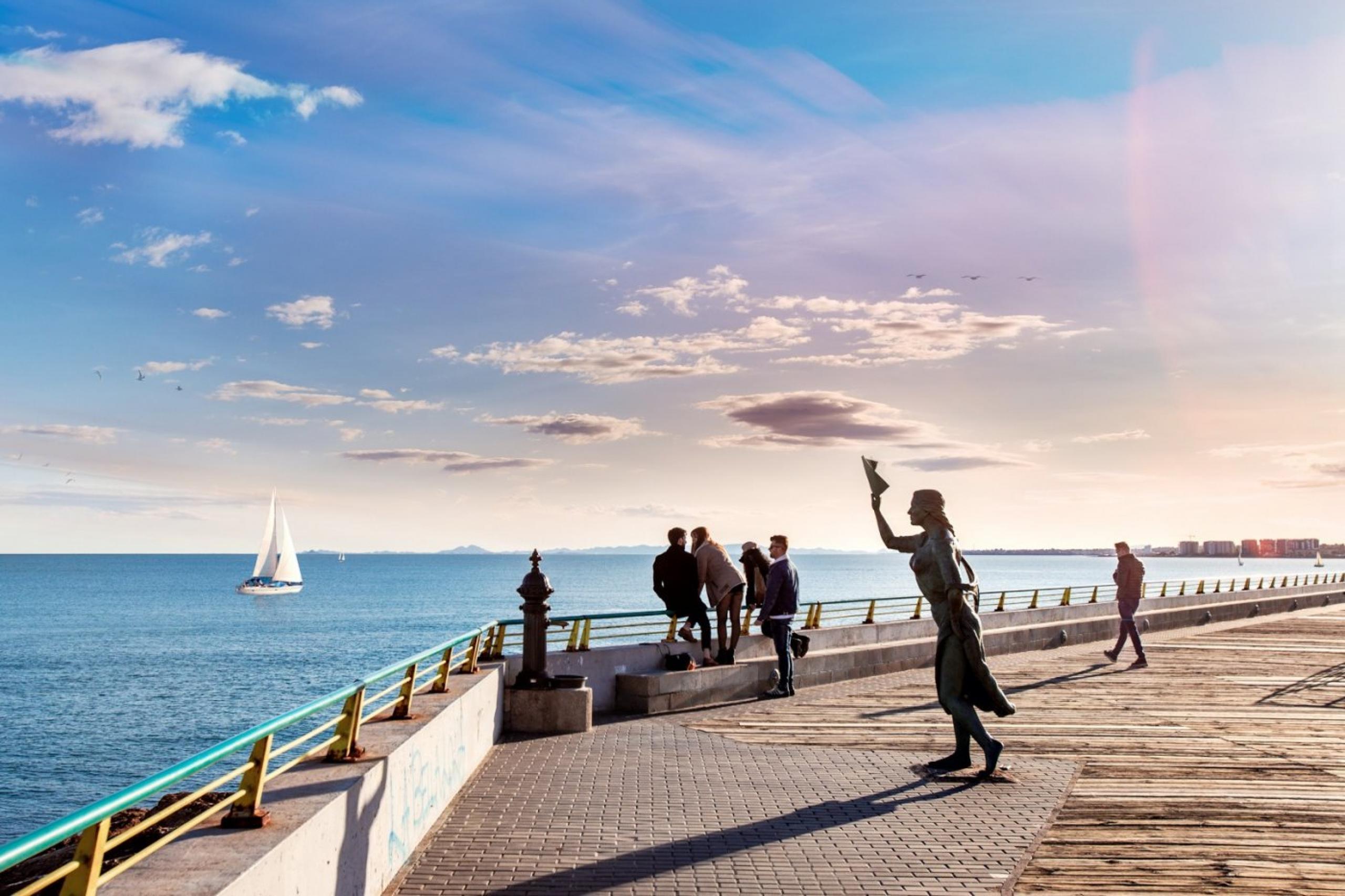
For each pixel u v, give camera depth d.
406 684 7.58
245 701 55.06
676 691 12.91
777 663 14.48
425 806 7.12
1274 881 6.24
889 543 9.78
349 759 6.00
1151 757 10.04
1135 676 16.64
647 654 13.48
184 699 55.69
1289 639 23.89
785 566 14.15
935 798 8.32
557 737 10.95
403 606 144.00
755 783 8.83
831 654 15.76
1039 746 10.64
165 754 41.38
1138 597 18.38
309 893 4.66
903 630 19.27
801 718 12.31
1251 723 12.06
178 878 3.77
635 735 11.09
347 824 5.28
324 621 114.25
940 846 6.98
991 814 7.84
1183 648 21.77
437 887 6.04
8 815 32.12
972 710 9.23
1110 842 7.07
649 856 6.68
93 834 3.33
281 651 80.75
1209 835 7.29
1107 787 8.75
